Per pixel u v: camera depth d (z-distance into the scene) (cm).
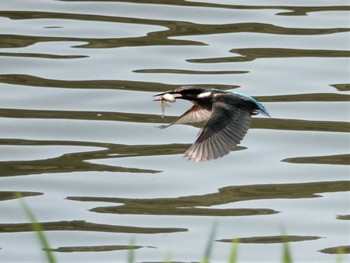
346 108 1880
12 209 1575
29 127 1819
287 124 1836
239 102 1038
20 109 1873
